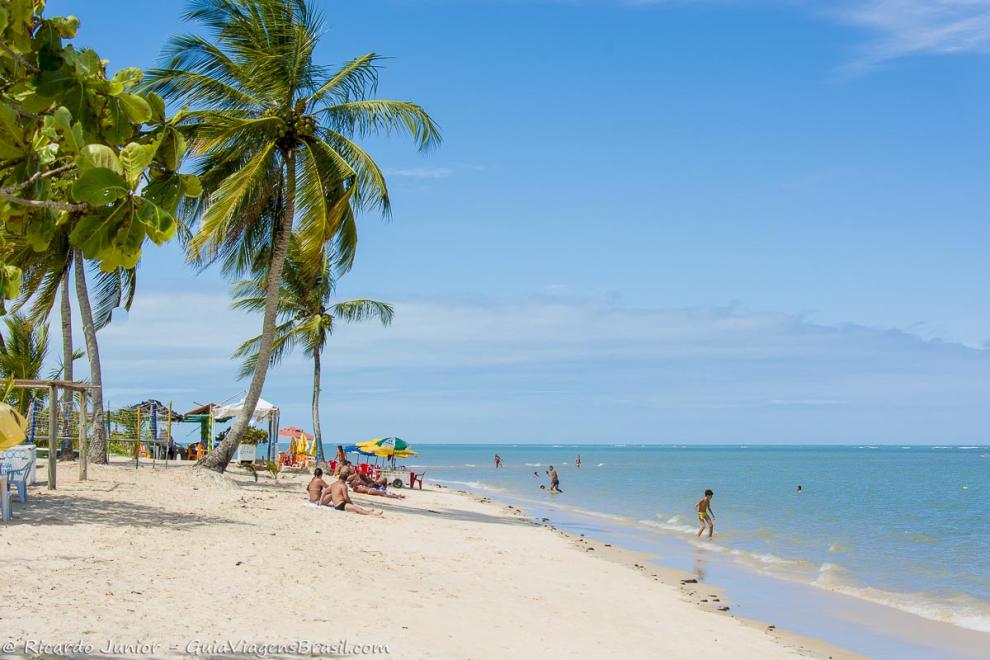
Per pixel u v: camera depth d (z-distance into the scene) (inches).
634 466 3973.9
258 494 827.4
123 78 149.7
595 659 358.3
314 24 834.2
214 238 774.5
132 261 130.6
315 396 1457.9
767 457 6451.8
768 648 432.8
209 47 812.0
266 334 862.5
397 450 1386.6
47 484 681.0
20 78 148.9
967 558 836.6
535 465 4072.3
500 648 352.8
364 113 840.3
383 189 831.1
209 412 1403.8
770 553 856.3
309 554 509.0
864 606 586.2
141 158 128.4
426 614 397.1
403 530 727.7
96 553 422.6
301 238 837.2
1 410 120.6
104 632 286.5
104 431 973.8
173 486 760.3
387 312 1438.2
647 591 567.5
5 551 402.0
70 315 979.3
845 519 1240.2
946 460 5472.4
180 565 420.2
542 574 582.6
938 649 468.4
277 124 816.9
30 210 157.1
